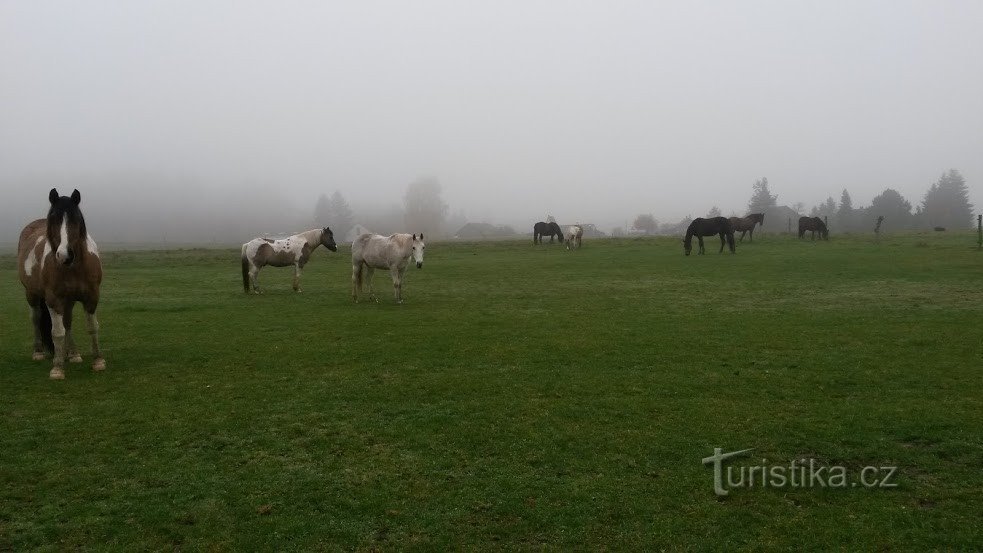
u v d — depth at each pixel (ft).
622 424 24.93
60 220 29.89
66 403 27.66
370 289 62.44
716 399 28.07
